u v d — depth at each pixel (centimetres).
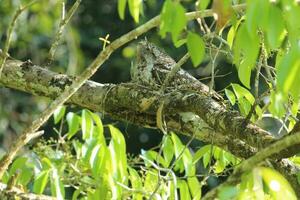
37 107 1761
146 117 759
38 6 1556
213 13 564
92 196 755
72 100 785
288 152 614
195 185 755
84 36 1903
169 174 731
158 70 797
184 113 730
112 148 742
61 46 1700
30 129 650
